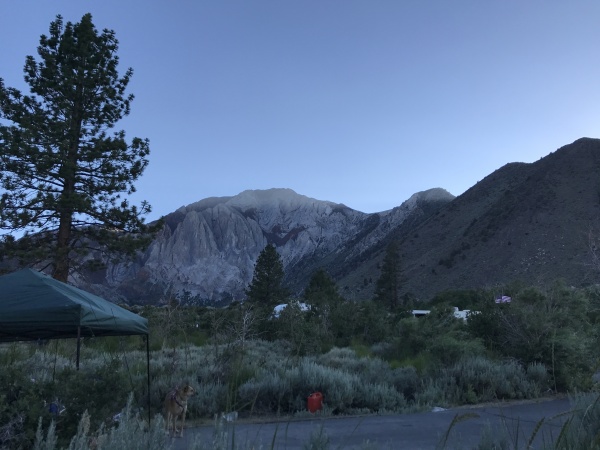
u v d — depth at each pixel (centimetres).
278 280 6769
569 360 1497
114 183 2602
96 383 641
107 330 844
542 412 1088
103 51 2781
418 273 16762
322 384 1211
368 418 1060
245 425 929
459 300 5544
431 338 1917
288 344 1933
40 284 766
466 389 1388
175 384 1110
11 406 582
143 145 2739
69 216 2519
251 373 1284
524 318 1606
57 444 558
